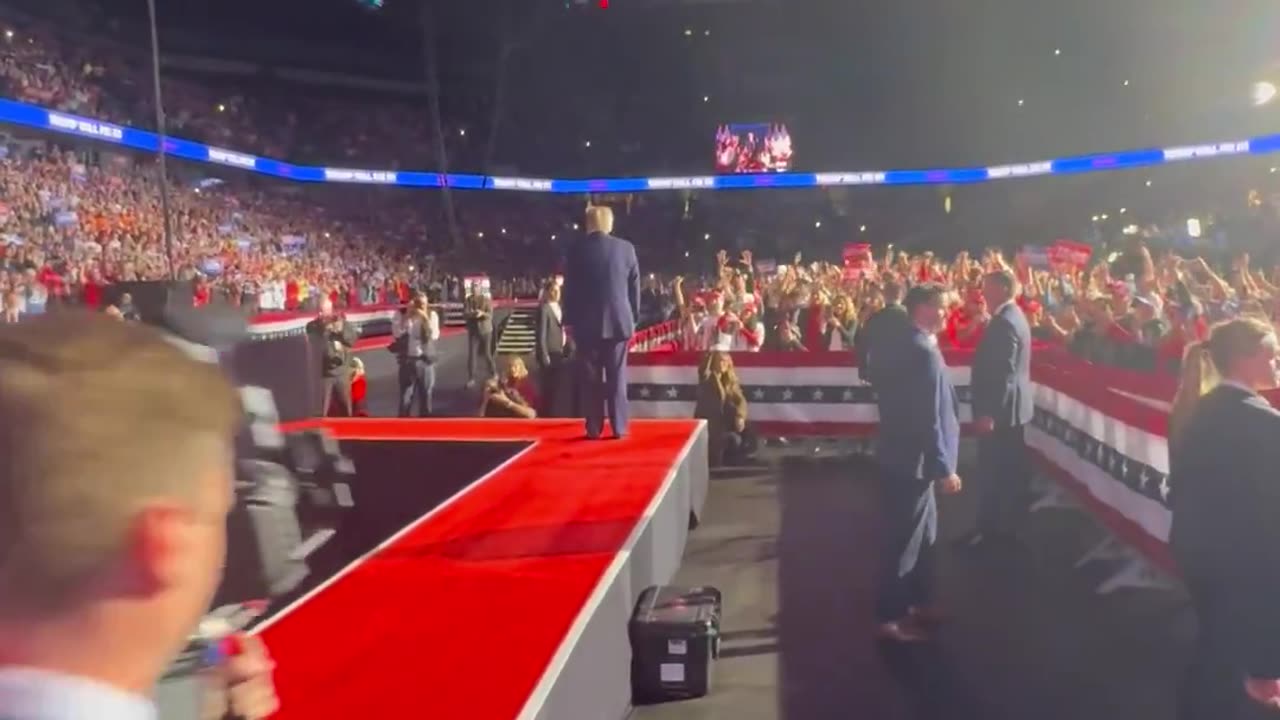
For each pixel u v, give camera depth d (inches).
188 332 105.0
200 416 34.1
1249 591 149.3
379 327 1239.5
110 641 31.9
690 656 206.4
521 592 179.0
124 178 1310.3
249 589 107.7
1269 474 147.3
